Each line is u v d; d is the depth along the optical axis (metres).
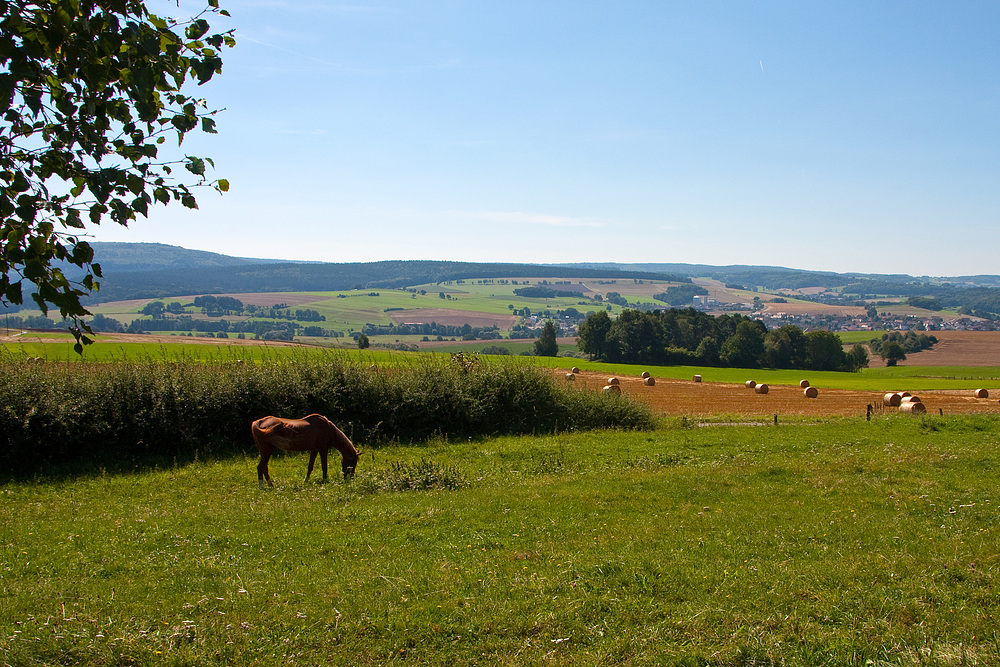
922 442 21.27
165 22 4.75
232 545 9.71
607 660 5.86
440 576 7.90
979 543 9.02
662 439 23.44
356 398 24.12
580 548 9.22
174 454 20.30
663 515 11.49
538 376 28.27
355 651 6.01
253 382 22.55
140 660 5.73
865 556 8.55
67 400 19.34
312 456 16.45
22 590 7.53
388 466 18.62
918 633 6.18
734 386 65.62
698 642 6.10
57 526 11.15
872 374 93.12
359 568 8.35
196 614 6.82
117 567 8.63
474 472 18.19
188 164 4.73
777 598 7.08
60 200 4.52
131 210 4.50
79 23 4.12
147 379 20.98
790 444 21.50
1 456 18.20
